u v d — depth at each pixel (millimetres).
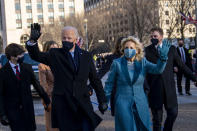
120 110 3945
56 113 3398
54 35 49250
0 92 3896
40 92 4281
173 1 24859
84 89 3506
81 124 3459
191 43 26109
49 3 75062
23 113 3965
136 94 3971
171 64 4680
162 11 26094
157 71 3918
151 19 26859
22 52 4047
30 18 73750
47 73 4625
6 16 71812
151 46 4801
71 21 48250
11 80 3945
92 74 3656
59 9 75812
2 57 10531
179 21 24031
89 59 3607
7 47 4020
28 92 4039
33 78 4168
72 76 3455
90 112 3467
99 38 42844
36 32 3441
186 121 6121
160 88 4586
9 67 3996
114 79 4137
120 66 4047
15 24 72625
